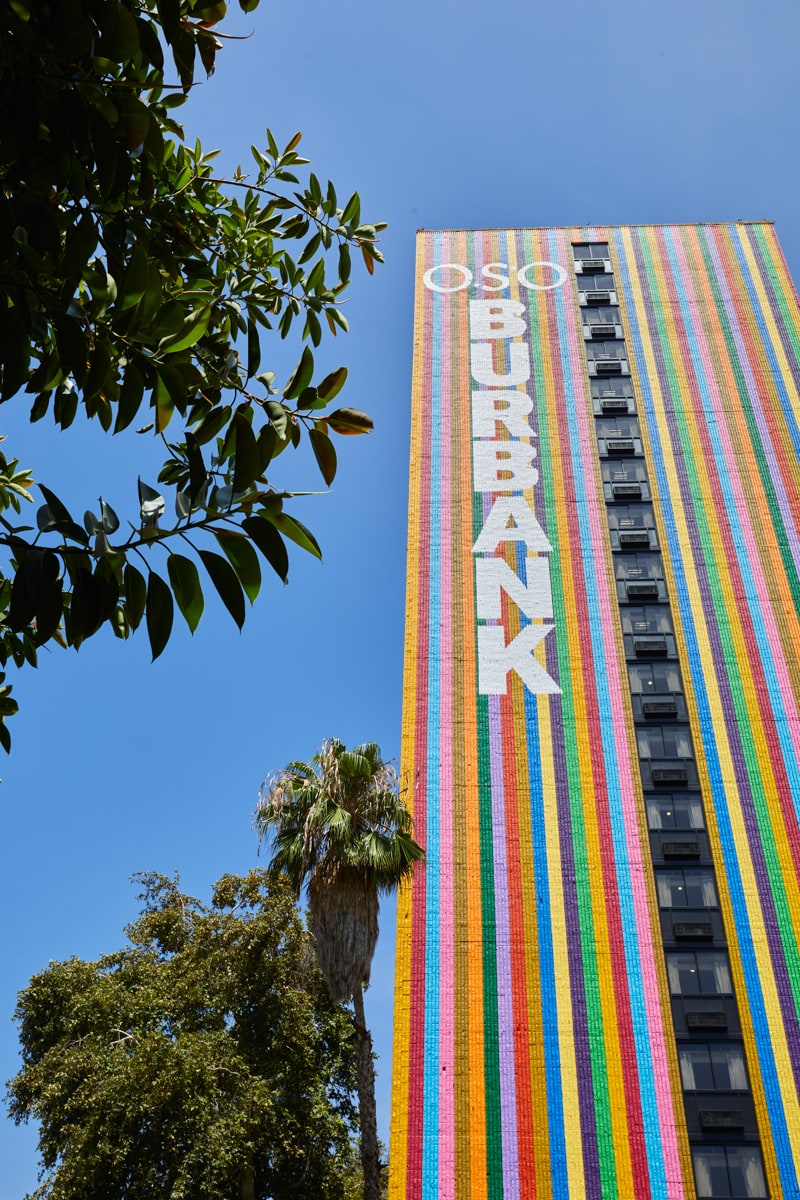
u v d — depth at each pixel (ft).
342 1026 131.13
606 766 141.69
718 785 139.13
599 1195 111.45
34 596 14.20
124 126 16.39
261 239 27.09
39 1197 119.03
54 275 15.52
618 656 151.33
